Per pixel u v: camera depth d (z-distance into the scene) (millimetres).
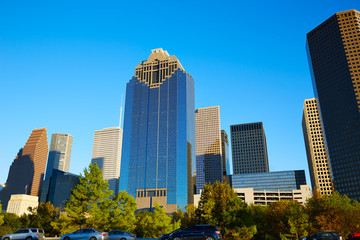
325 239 39812
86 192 63906
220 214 55406
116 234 43219
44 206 82688
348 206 64875
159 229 87125
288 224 58531
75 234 41281
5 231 66938
